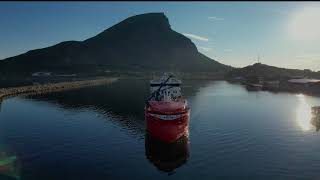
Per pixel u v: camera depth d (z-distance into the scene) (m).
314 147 44.94
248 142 47.59
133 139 49.84
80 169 36.59
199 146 45.53
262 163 38.19
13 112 77.19
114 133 54.06
